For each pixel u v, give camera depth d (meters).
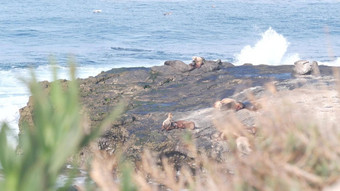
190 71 92.88
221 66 98.06
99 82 89.12
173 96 81.06
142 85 86.75
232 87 80.88
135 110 73.75
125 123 67.31
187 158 58.25
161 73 91.75
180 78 89.94
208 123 64.12
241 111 61.19
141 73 91.38
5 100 106.31
